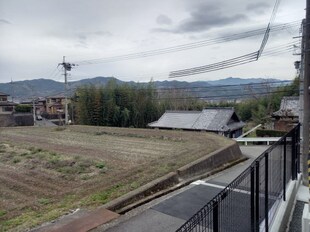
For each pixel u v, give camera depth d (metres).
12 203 5.55
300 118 7.44
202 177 7.00
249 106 33.44
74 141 13.44
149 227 4.23
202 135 13.66
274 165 4.78
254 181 3.26
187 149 10.19
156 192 5.70
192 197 5.55
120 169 7.82
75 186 6.46
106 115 24.77
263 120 25.83
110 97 25.25
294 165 6.16
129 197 5.12
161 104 31.88
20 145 12.37
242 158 9.41
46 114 39.75
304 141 6.65
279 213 4.52
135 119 27.08
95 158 9.32
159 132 15.15
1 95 38.50
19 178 7.24
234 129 21.66
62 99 45.34
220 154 8.33
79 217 4.45
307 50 6.61
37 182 6.87
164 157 8.76
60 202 5.18
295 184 6.02
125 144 12.31
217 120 21.70
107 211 4.65
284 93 27.33
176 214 4.72
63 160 9.02
